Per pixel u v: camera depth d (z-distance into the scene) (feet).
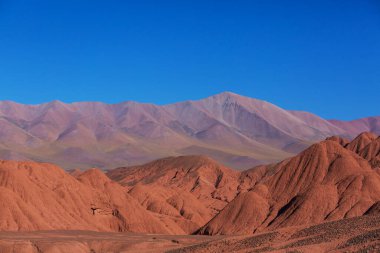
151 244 544.62
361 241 316.19
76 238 584.81
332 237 345.31
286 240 368.89
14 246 518.37
